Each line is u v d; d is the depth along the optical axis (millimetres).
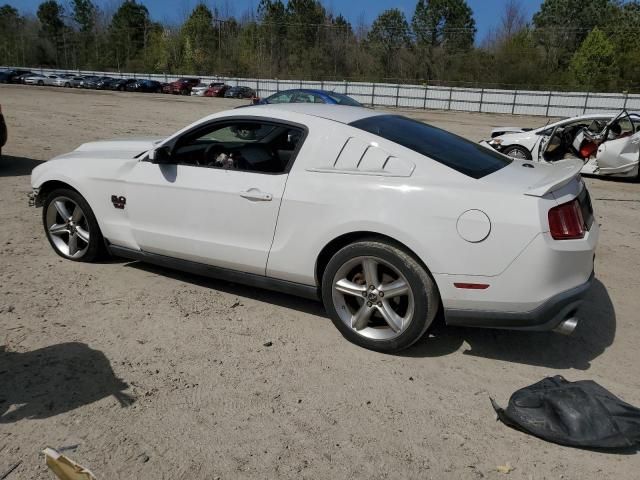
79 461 2568
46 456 2086
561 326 3309
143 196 4379
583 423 2783
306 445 2734
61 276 4719
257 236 3898
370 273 3535
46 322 3879
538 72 58188
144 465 2561
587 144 10547
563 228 3193
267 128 4047
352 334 3693
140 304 4238
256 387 3209
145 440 2727
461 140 4203
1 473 2482
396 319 3529
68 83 58219
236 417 2930
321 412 2998
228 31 86312
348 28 80875
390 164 3510
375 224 3408
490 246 3182
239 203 3910
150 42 91250
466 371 3463
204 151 4457
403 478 2539
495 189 3242
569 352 3738
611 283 5031
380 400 3125
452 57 66750
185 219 4203
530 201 3156
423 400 3141
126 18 95125
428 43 72438
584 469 2627
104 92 50344
